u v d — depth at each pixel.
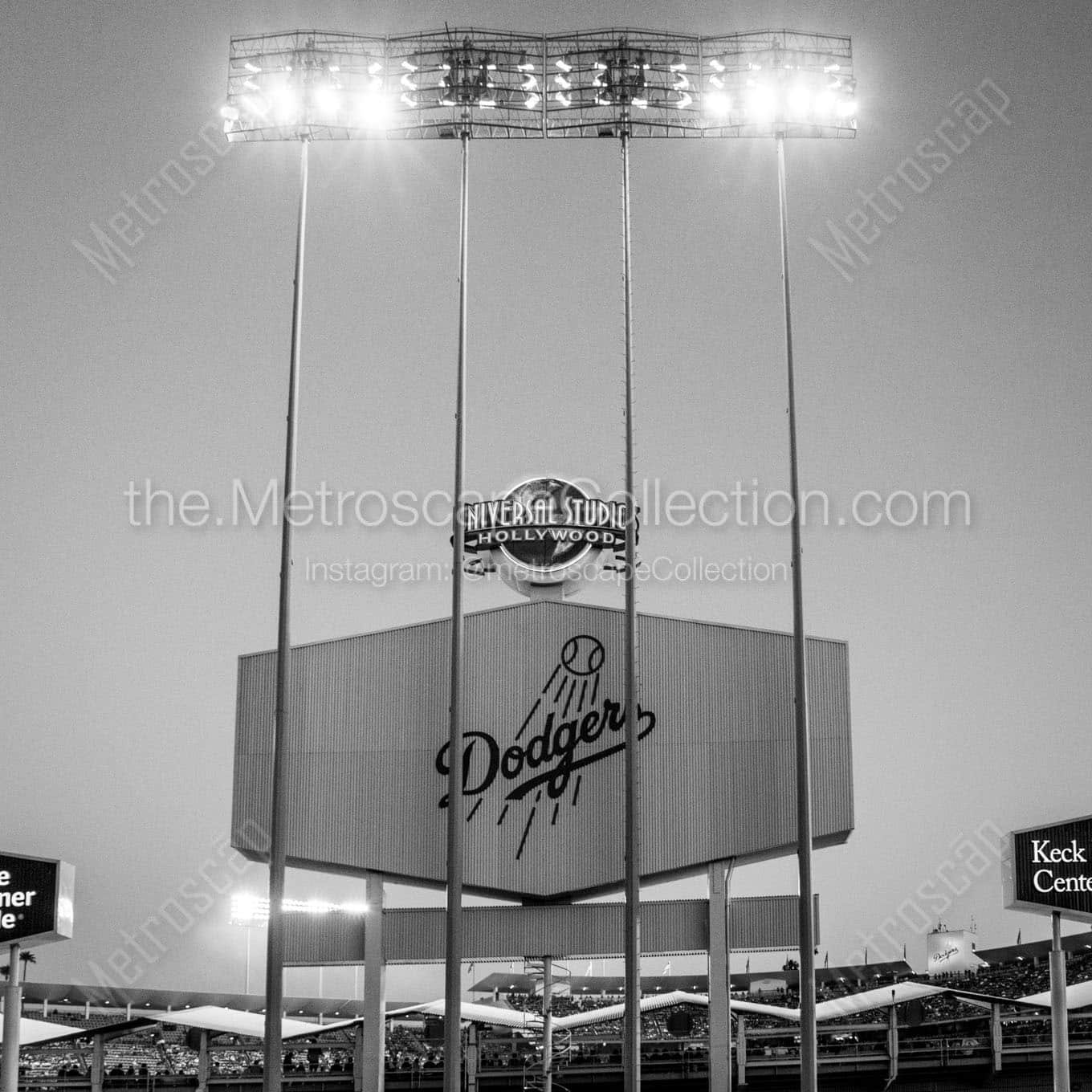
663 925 57.22
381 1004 56.44
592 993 99.50
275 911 45.03
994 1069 70.50
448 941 46.38
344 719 59.00
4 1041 49.69
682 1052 76.75
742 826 57.72
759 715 58.69
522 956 56.91
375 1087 55.66
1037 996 72.06
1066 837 53.12
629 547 48.97
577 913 57.22
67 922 51.19
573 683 59.25
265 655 59.69
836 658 59.34
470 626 59.81
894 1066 70.62
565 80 51.91
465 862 58.06
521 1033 82.88
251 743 59.00
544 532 60.78
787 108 51.97
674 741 58.47
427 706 59.00
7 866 50.16
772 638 59.38
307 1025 70.56
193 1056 82.00
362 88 51.66
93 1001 93.12
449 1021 45.66
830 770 58.44
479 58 51.72
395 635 59.69
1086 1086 69.62
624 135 52.09
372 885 57.69
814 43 52.78
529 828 58.22
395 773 58.47
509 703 59.19
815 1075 44.66
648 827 57.69
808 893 46.06
